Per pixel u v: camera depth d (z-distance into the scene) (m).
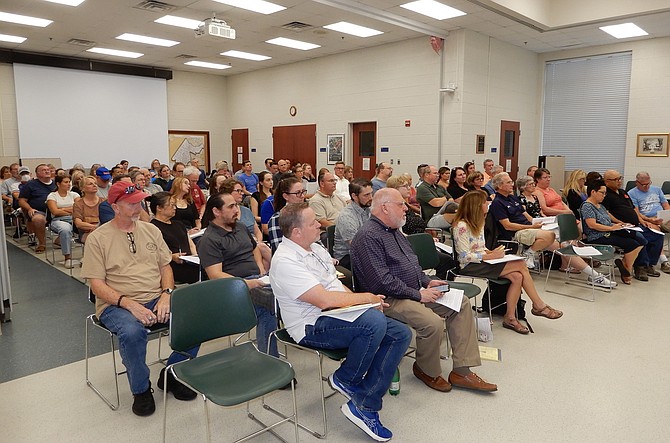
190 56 9.66
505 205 4.66
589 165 8.96
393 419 2.41
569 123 9.14
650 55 8.00
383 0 6.41
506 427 2.33
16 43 8.51
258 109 11.23
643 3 6.48
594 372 2.90
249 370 2.08
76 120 9.80
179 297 2.17
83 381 2.77
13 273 5.13
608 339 3.40
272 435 2.29
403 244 2.82
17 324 3.64
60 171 6.57
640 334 3.49
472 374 2.71
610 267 4.97
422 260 3.40
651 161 8.13
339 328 2.21
